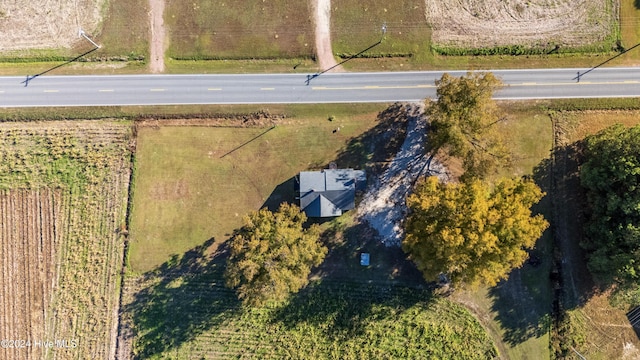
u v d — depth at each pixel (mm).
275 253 47406
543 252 56281
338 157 56844
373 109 57094
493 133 48781
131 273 56562
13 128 56719
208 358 56406
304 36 57219
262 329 56281
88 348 56656
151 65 57094
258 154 56938
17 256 57094
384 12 57312
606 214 51875
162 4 57094
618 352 56562
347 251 56281
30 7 57031
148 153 56906
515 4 57438
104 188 57125
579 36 57469
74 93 56781
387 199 56438
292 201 56531
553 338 56312
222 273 56281
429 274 50281
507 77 57312
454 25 57500
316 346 56031
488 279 46812
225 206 56688
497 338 56094
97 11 57062
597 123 57031
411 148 56750
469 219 44656
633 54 57281
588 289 56594
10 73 56594
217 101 56969
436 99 57156
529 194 47062
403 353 56000
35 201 57125
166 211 56625
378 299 56344
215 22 57062
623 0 57438
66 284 56906
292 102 57125
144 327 56438
